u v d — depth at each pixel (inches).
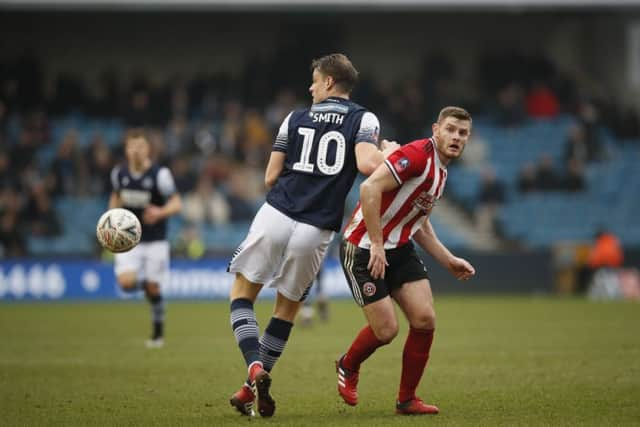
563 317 2370.8
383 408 986.1
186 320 2341.3
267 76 4254.4
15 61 4286.4
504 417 909.2
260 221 926.4
